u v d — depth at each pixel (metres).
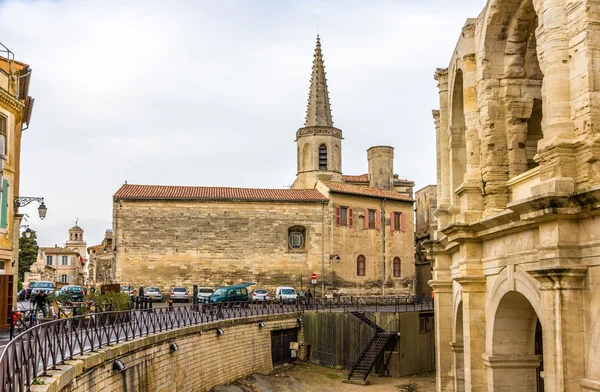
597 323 13.27
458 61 23.70
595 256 13.34
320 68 87.50
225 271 62.50
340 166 85.81
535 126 22.09
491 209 19.69
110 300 39.00
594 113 13.80
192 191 64.69
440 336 26.31
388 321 43.75
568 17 14.66
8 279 31.11
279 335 45.16
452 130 25.23
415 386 39.47
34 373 15.64
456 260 24.80
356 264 67.38
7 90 31.45
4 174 30.92
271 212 64.00
